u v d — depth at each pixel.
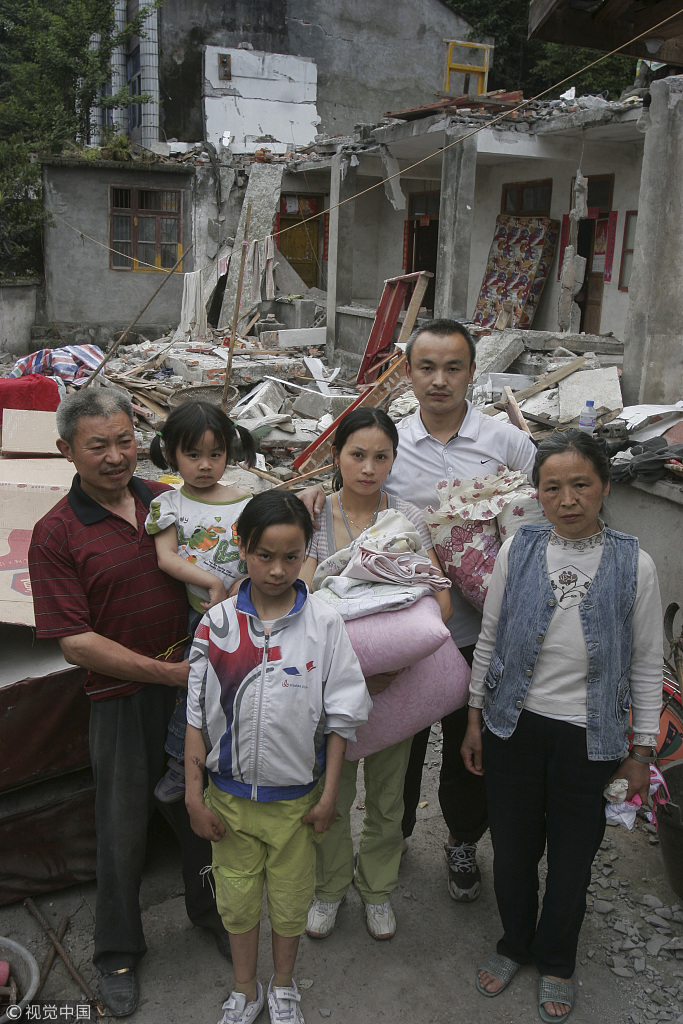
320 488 2.67
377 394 7.94
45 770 2.80
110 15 19.45
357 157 13.12
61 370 10.59
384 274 17.50
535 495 2.62
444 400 2.66
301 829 2.25
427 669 2.50
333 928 2.81
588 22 5.00
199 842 2.54
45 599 2.31
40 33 20.00
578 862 2.36
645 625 2.30
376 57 22.20
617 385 7.39
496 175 12.95
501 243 12.66
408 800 2.96
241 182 16.77
